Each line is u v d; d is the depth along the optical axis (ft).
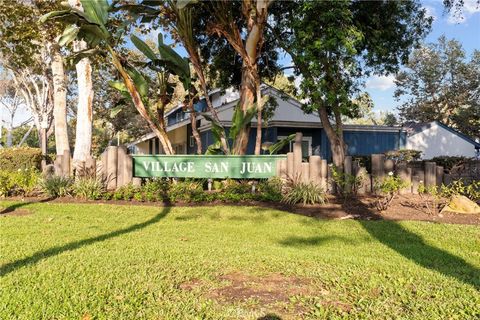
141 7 37.83
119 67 36.45
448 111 116.16
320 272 14.62
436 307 11.46
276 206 31.12
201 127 63.41
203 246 19.08
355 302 11.84
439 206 29.50
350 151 68.28
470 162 42.93
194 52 39.55
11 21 49.08
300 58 38.09
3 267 14.97
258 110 38.68
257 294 12.40
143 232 22.71
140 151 119.75
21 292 12.34
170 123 90.99
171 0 36.96
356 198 33.81
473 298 12.21
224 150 39.24
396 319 10.68
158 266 15.16
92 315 10.88
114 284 13.14
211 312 11.07
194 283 13.44
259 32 37.09
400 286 13.23
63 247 18.33
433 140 75.82
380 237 22.34
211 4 39.32
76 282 13.28
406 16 42.39
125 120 120.06
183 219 26.86
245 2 37.86
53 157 58.54
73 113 121.08
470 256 18.60
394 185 31.22
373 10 41.78
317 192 31.99
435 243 21.09
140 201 32.89
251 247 19.27
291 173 34.91
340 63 39.96
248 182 35.65
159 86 40.27
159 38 39.58
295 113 65.10
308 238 22.36
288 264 15.70
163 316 10.85
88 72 45.34
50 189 34.30
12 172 36.96
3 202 31.48
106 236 21.16
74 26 34.45
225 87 53.88
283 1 42.60
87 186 34.06
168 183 34.68
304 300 11.86
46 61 76.95
